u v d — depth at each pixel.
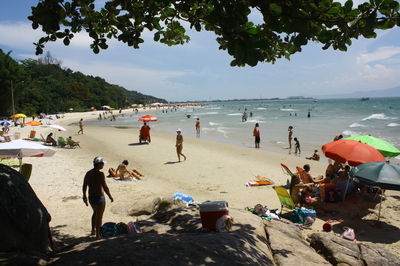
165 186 11.12
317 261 4.58
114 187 10.79
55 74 114.44
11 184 3.52
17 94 59.66
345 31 2.71
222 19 2.34
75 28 4.10
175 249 3.46
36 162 14.67
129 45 4.34
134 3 4.10
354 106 98.81
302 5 2.52
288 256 4.48
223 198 9.66
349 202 8.70
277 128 33.19
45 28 3.31
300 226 7.26
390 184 6.80
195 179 12.20
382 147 9.25
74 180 11.58
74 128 38.03
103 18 4.16
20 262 2.91
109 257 3.12
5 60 57.03
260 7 2.72
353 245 5.39
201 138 26.22
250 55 2.36
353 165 8.52
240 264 3.50
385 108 77.62
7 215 3.29
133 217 7.53
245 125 38.06
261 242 4.72
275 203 9.14
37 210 3.77
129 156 17.55
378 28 2.68
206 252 3.55
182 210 6.65
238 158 16.55
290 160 15.79
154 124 44.81
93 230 6.04
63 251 3.60
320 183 9.27
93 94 111.38
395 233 6.87
